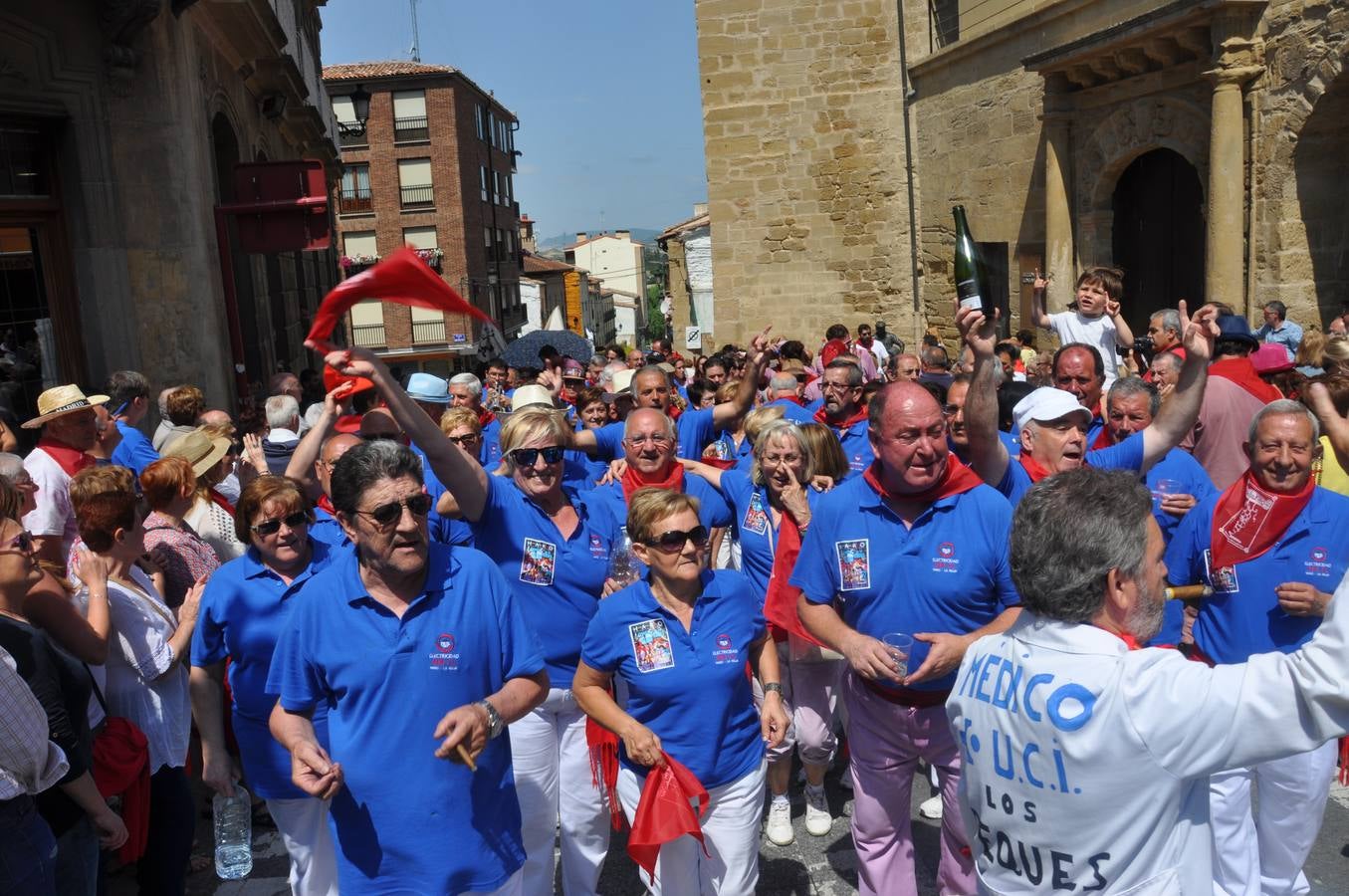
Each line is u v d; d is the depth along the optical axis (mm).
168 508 4922
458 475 3758
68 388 5785
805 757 4770
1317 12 9797
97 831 3523
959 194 17797
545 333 13086
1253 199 10836
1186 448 5793
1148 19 11469
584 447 6098
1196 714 1941
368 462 2900
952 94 17797
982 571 3361
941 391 6523
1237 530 3781
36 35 8234
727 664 3584
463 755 2885
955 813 3516
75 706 3434
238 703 3799
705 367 10180
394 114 49281
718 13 20141
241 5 10859
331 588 3078
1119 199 13844
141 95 8945
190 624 4285
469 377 8328
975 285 3678
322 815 3824
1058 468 4289
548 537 4047
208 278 9469
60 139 8547
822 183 20250
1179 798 2029
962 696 2332
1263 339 10180
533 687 3150
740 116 20344
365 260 39781
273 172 10148
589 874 4113
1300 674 1860
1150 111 12547
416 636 3023
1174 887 2033
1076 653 2094
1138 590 2109
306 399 13055
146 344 9125
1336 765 3732
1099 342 8531
